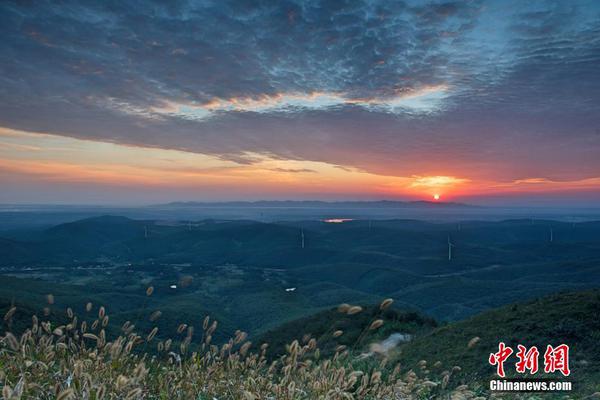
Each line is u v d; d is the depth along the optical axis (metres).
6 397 2.31
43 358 3.27
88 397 2.69
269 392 3.77
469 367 15.98
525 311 23.67
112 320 51.72
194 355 4.00
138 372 3.32
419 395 4.73
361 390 4.18
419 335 27.06
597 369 12.40
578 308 21.30
